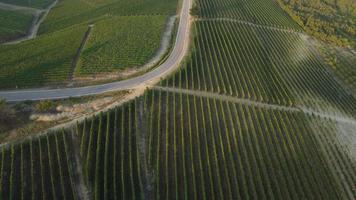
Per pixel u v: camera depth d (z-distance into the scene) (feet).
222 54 270.87
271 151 189.37
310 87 256.52
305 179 177.37
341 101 249.55
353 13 449.89
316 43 336.29
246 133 196.65
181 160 175.01
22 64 250.98
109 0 398.01
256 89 235.61
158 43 287.48
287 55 297.74
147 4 381.19
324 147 199.72
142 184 162.09
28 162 161.27
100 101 208.74
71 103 208.54
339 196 174.50
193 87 224.53
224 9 368.89
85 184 157.48
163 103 208.74
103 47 276.21
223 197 162.09
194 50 266.36
